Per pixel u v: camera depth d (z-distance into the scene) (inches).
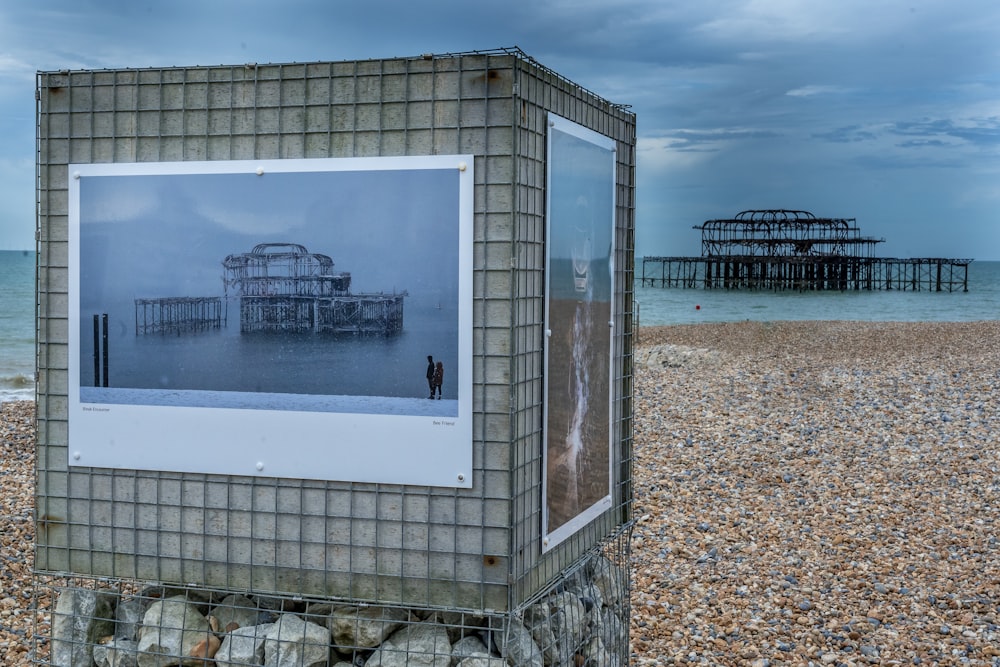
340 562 157.5
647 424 545.6
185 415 161.9
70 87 164.7
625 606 208.8
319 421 156.6
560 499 168.9
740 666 231.1
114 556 167.9
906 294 3090.6
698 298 2842.0
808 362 838.5
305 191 155.6
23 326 1633.9
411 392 152.6
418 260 151.4
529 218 152.5
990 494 400.8
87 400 166.2
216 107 158.9
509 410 148.9
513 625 164.2
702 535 340.2
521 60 148.2
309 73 154.6
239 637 165.9
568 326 169.6
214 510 162.4
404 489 154.2
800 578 297.7
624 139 196.9
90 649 174.1
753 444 494.6
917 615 267.4
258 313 158.1
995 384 670.5
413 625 164.1
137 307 163.5
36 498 170.6
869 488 410.0
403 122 151.3
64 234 166.4
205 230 159.8
